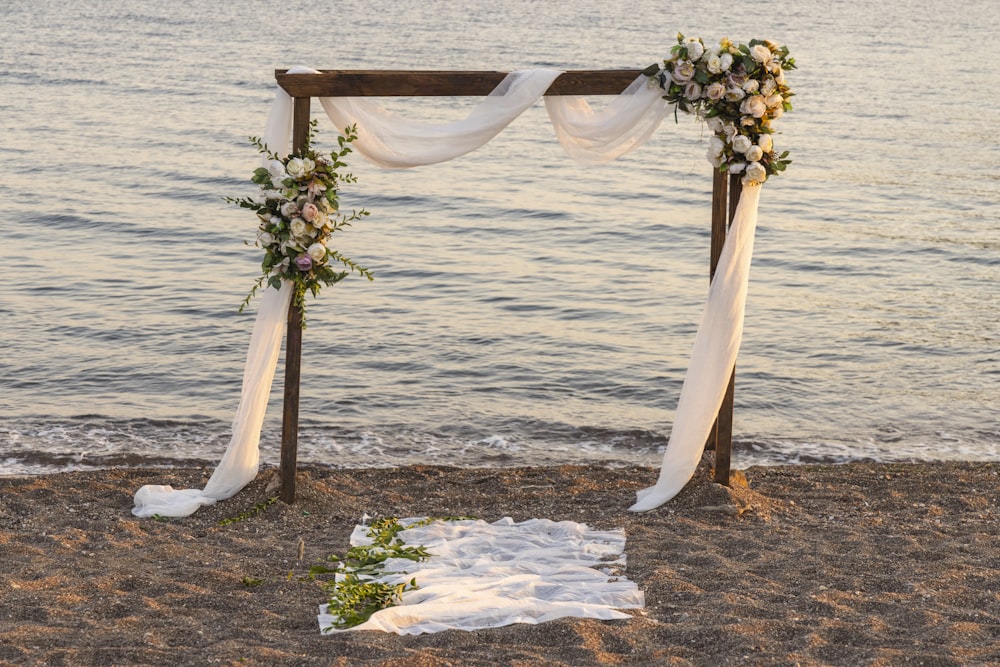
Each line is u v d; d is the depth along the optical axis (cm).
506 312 1398
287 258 670
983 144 2764
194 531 651
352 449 906
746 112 669
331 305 1398
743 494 703
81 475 757
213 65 3803
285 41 4581
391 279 1548
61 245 1689
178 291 1448
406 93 672
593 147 703
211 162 2364
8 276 1491
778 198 2195
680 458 700
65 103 3003
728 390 703
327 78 659
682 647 465
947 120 3089
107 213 1905
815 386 1106
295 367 688
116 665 438
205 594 532
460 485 758
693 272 1641
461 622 499
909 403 1052
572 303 1449
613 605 521
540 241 1820
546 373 1148
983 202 2159
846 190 2270
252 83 3416
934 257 1733
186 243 1733
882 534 634
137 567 575
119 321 1298
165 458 853
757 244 1822
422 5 6575
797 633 476
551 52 4309
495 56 4159
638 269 1652
